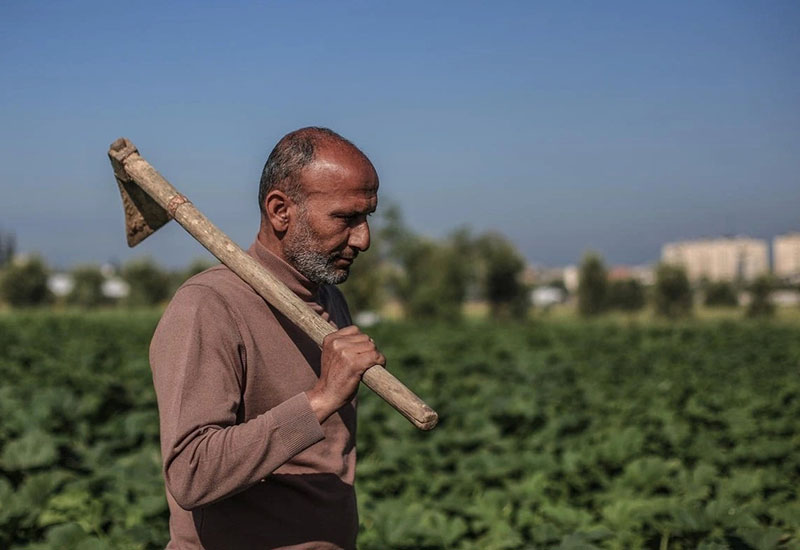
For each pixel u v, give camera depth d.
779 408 10.32
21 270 49.38
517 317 39.66
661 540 5.23
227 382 2.17
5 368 13.30
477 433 8.35
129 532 4.98
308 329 2.18
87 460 6.78
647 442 7.93
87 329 25.89
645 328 27.80
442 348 20.45
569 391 11.66
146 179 2.42
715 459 7.36
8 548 4.83
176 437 2.05
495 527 5.46
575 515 5.43
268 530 2.30
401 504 5.53
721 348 20.58
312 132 2.31
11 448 6.43
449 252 41.75
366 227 2.33
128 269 51.06
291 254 2.33
